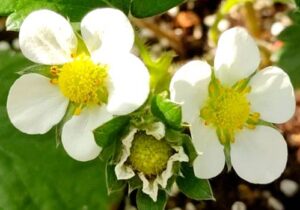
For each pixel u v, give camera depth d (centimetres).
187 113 13
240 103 13
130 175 12
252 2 19
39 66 14
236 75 13
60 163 17
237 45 13
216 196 19
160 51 21
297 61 17
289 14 18
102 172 17
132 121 12
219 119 13
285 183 19
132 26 14
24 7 15
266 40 21
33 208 17
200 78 13
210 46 21
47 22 13
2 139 17
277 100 14
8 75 17
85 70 13
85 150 13
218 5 22
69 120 13
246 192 19
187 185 13
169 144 13
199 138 13
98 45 13
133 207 19
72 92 13
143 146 13
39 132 13
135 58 13
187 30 22
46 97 14
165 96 13
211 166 13
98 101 13
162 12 15
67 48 13
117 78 13
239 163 14
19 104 13
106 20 13
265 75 13
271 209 19
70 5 15
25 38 13
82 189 17
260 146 14
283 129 20
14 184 17
